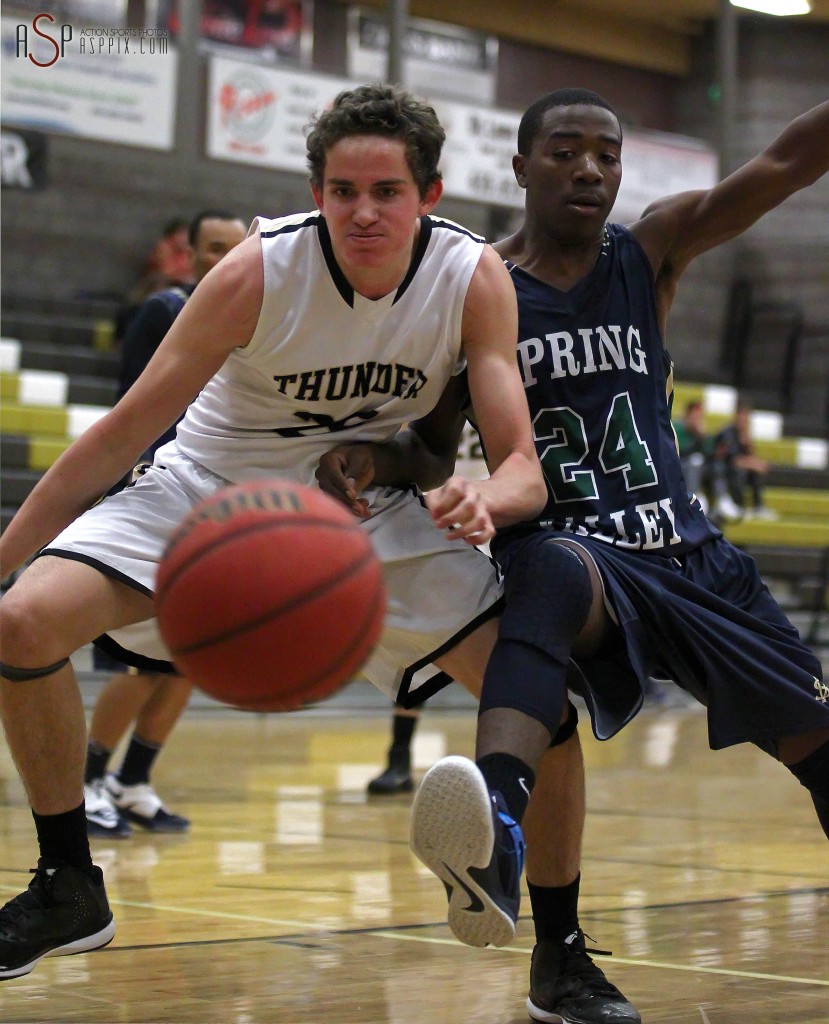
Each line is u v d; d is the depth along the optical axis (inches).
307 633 85.5
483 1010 110.6
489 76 727.7
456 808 88.0
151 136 522.9
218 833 209.2
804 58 763.4
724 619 111.4
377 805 241.9
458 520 94.2
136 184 623.2
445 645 112.2
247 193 654.5
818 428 725.3
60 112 503.5
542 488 104.7
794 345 750.5
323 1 661.9
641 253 123.3
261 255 106.3
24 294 595.2
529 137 121.5
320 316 107.2
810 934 139.4
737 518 540.1
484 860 89.1
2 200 589.6
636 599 108.7
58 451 486.0
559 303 119.0
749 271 773.3
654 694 465.4
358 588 87.6
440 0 711.1
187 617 85.9
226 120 539.2
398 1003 112.1
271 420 114.3
